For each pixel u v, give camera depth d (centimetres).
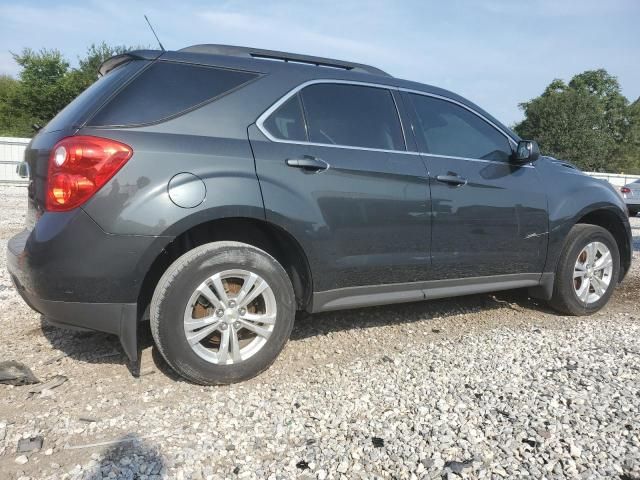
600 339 405
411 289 385
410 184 371
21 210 1151
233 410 291
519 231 425
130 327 294
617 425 273
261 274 321
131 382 321
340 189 344
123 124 295
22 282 300
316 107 355
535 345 391
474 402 299
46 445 254
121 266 286
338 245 346
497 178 416
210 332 312
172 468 237
